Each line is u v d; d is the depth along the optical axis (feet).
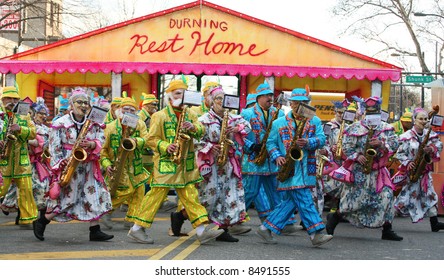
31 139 36.76
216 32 60.59
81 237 33.40
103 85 63.46
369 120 33.12
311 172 30.30
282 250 30.01
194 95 29.53
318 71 59.21
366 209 34.12
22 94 62.39
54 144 30.55
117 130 35.32
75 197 30.89
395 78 59.57
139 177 36.45
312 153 30.40
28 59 60.44
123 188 36.01
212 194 31.65
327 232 34.73
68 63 59.16
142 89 61.87
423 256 29.66
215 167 31.71
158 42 60.54
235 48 60.39
